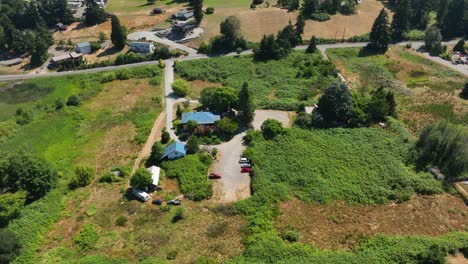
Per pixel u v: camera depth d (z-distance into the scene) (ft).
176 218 192.44
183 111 283.18
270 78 334.65
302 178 211.41
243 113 264.52
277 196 201.26
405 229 178.09
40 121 285.23
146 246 176.65
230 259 166.20
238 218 191.52
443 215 185.98
